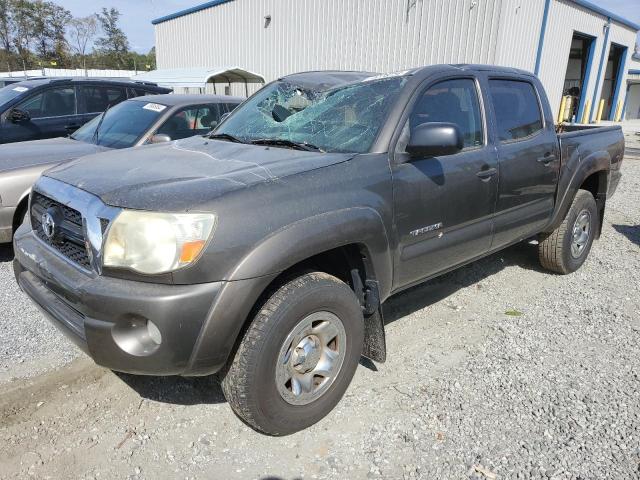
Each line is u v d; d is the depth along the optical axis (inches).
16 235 118.0
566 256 182.9
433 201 120.0
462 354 131.7
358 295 111.3
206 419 106.1
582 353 132.4
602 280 185.2
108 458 94.7
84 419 105.3
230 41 789.9
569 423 104.4
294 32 673.0
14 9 2265.0
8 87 284.2
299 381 98.7
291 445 98.7
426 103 123.6
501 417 106.3
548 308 160.4
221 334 85.3
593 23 705.0
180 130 229.6
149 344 85.6
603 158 188.2
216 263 84.0
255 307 93.0
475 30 486.0
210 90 836.0
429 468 92.6
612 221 273.1
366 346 117.0
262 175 96.3
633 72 1348.4
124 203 87.2
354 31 599.2
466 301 165.5
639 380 120.1
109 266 85.7
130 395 113.7
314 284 96.2
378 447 98.0
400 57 553.6
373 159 109.2
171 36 935.7
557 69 627.2
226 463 93.9
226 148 123.5
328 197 98.2
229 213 86.0
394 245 112.1
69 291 89.7
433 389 116.1
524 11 503.8
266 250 87.3
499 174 139.3
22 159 190.5
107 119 238.8
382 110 117.9
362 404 111.0
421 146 108.3
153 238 83.0
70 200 96.7
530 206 157.5
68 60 2453.2
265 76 741.3
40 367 123.0
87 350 88.0
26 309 153.2
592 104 804.0
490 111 141.1
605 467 92.4
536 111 162.2
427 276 128.2
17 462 93.0
